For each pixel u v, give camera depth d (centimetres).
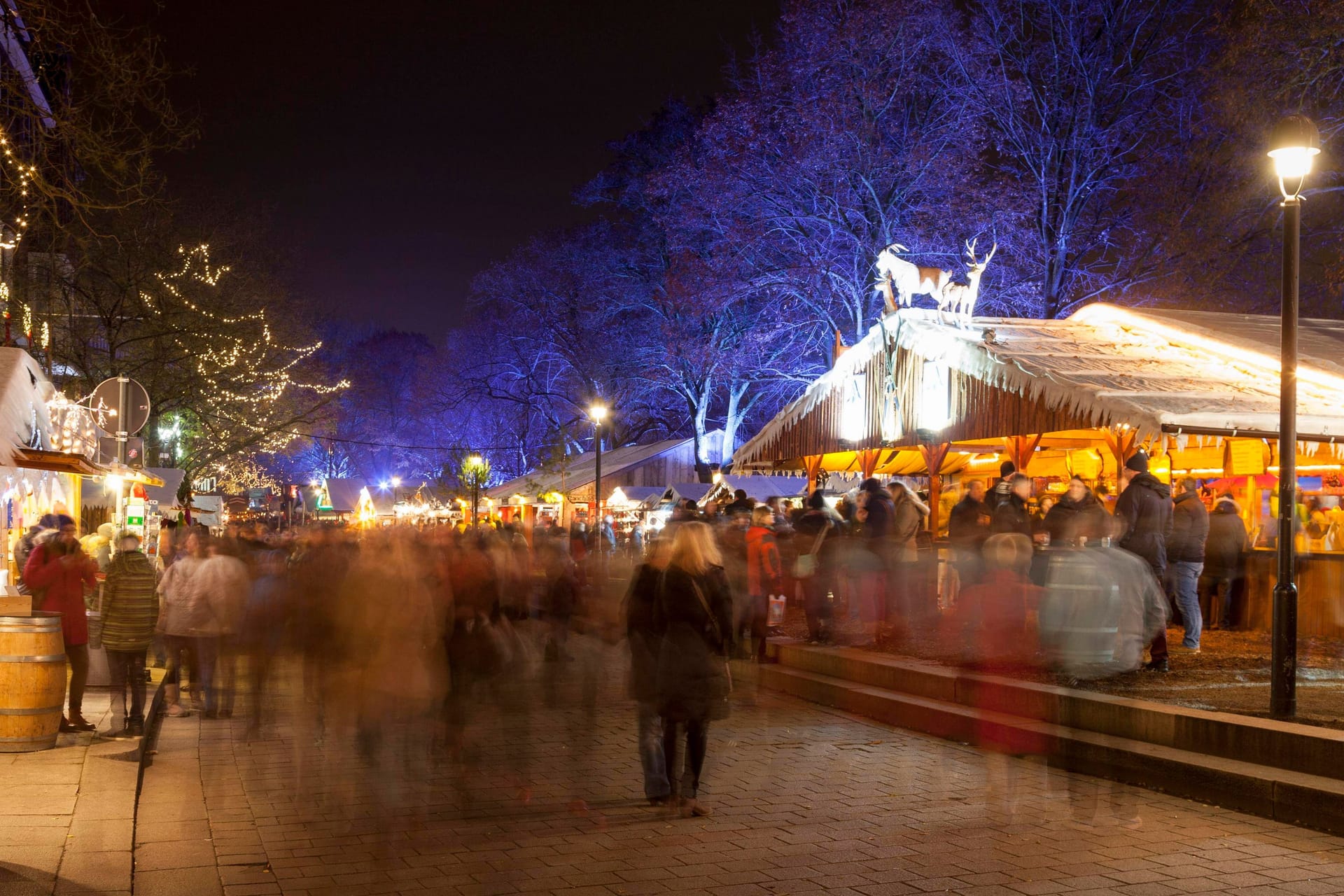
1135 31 3559
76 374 3044
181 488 3897
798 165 3750
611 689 1405
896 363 2214
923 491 2700
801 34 3706
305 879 658
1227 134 2878
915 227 3684
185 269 3262
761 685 1505
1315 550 1719
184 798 856
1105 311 2105
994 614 1088
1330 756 813
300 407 4319
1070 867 687
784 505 2569
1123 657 860
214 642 1233
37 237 1597
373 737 938
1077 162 3662
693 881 657
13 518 1697
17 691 959
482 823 784
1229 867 691
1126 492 1221
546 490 4791
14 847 680
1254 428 1540
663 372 5238
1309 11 2330
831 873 673
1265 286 2941
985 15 3691
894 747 1077
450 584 970
